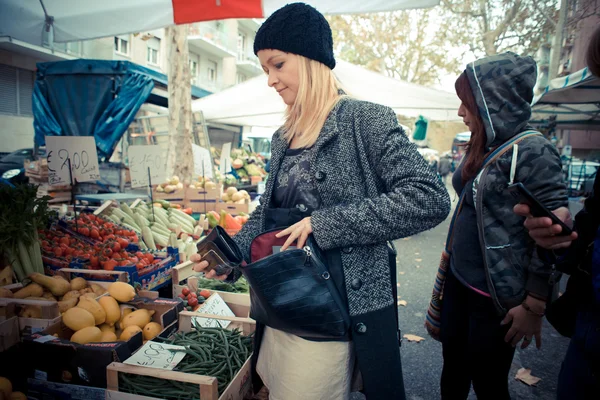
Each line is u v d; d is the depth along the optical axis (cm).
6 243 247
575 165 1165
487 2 1656
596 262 100
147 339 229
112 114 688
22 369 198
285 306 121
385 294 129
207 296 300
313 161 131
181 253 334
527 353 342
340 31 2612
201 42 2723
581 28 855
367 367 126
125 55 2175
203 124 910
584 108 856
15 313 215
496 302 167
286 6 133
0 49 1631
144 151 454
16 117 1739
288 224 136
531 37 1284
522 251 163
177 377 178
